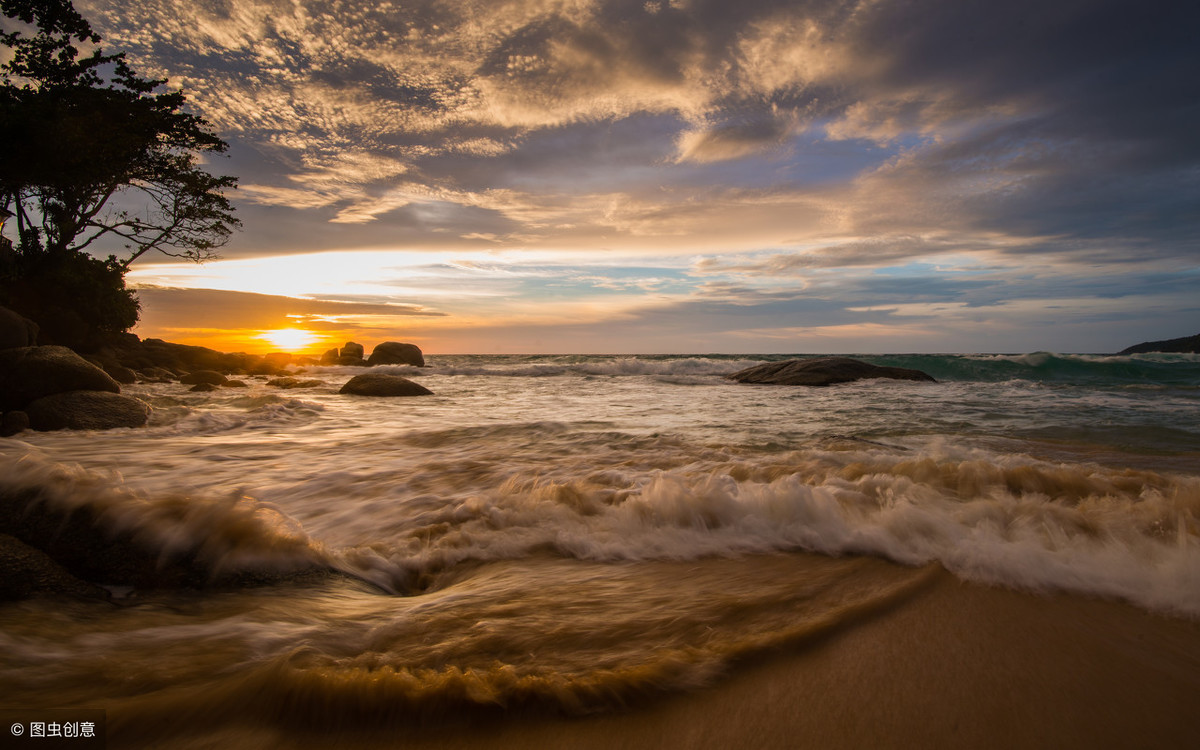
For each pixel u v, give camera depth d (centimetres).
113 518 266
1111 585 219
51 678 162
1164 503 316
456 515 372
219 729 141
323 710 145
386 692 149
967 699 151
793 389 1562
